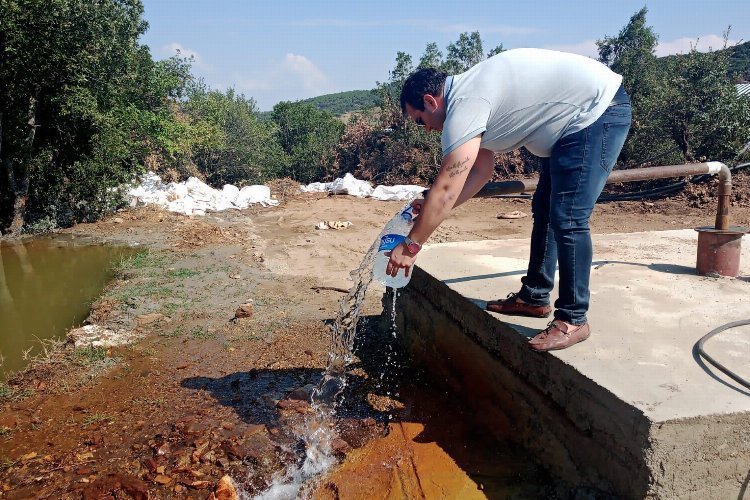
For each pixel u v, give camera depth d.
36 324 6.04
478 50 17.06
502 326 3.25
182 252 8.53
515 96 2.66
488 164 3.10
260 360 4.61
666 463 2.23
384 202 13.45
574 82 2.65
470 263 4.47
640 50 14.27
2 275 8.14
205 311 5.78
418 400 3.87
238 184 20.16
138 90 12.44
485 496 2.79
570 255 2.79
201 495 2.96
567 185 2.73
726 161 12.26
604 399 2.45
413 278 4.50
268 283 6.77
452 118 2.62
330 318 5.52
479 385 3.54
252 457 3.24
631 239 5.25
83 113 10.77
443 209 2.62
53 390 4.14
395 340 4.90
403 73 17.77
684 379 2.51
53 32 10.34
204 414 3.74
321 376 4.30
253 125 21.39
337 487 2.97
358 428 3.54
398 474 3.03
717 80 12.12
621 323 3.17
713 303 3.45
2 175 11.45
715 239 3.90
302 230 10.36
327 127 25.16
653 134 12.77
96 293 6.96
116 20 11.38
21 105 11.06
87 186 11.62
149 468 3.18
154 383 4.24
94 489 2.99
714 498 2.32
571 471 2.70
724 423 2.25
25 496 2.96
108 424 3.66
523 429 3.09
